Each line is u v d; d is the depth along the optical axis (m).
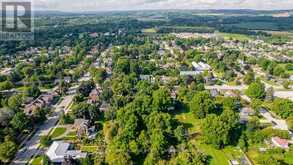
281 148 164.50
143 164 153.00
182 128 178.75
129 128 172.12
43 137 175.00
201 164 146.62
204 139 175.50
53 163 153.25
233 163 156.00
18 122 185.25
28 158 162.25
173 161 149.00
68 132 192.25
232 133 181.88
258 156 157.88
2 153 152.88
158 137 161.00
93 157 158.50
